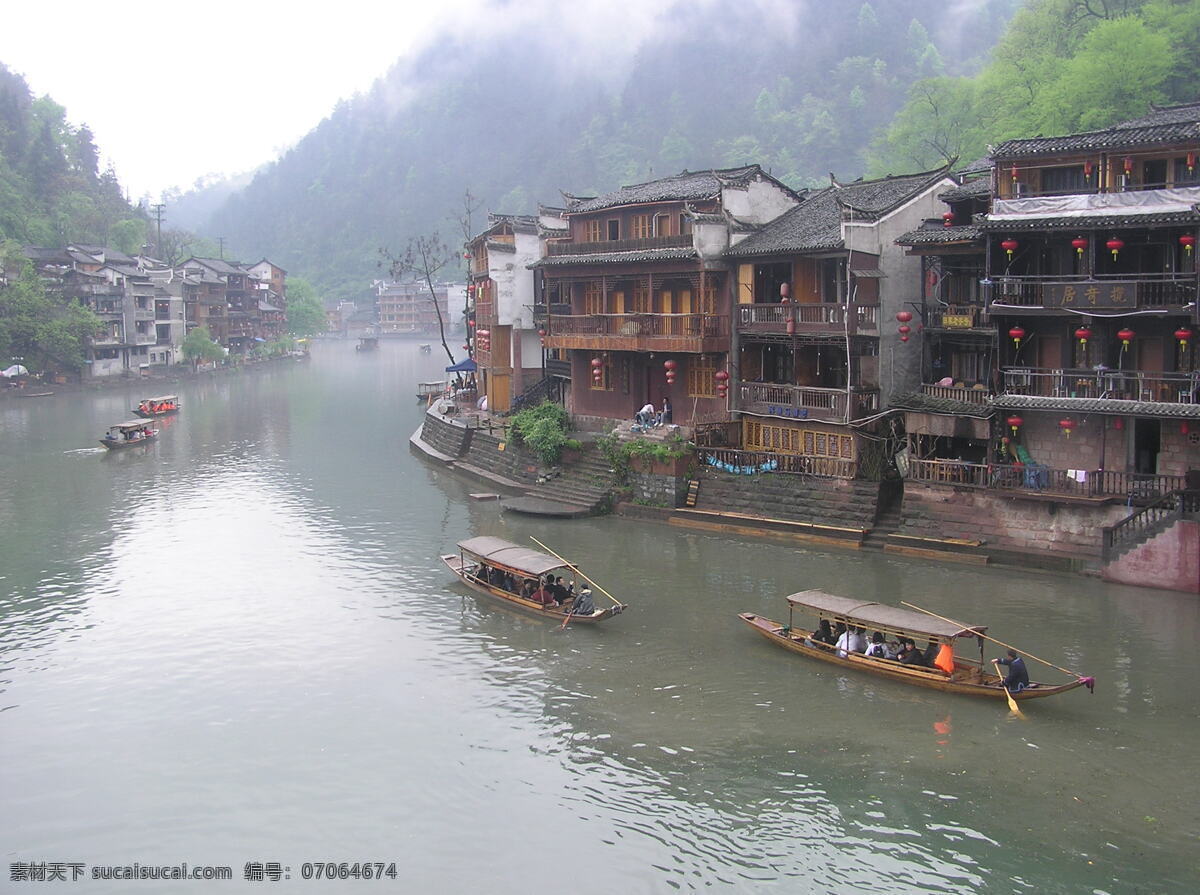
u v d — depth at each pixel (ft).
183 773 77.51
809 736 80.33
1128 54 181.06
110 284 355.36
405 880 64.85
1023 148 111.45
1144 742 77.36
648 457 143.95
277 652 99.60
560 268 166.71
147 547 136.56
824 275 137.08
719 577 117.19
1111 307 106.01
